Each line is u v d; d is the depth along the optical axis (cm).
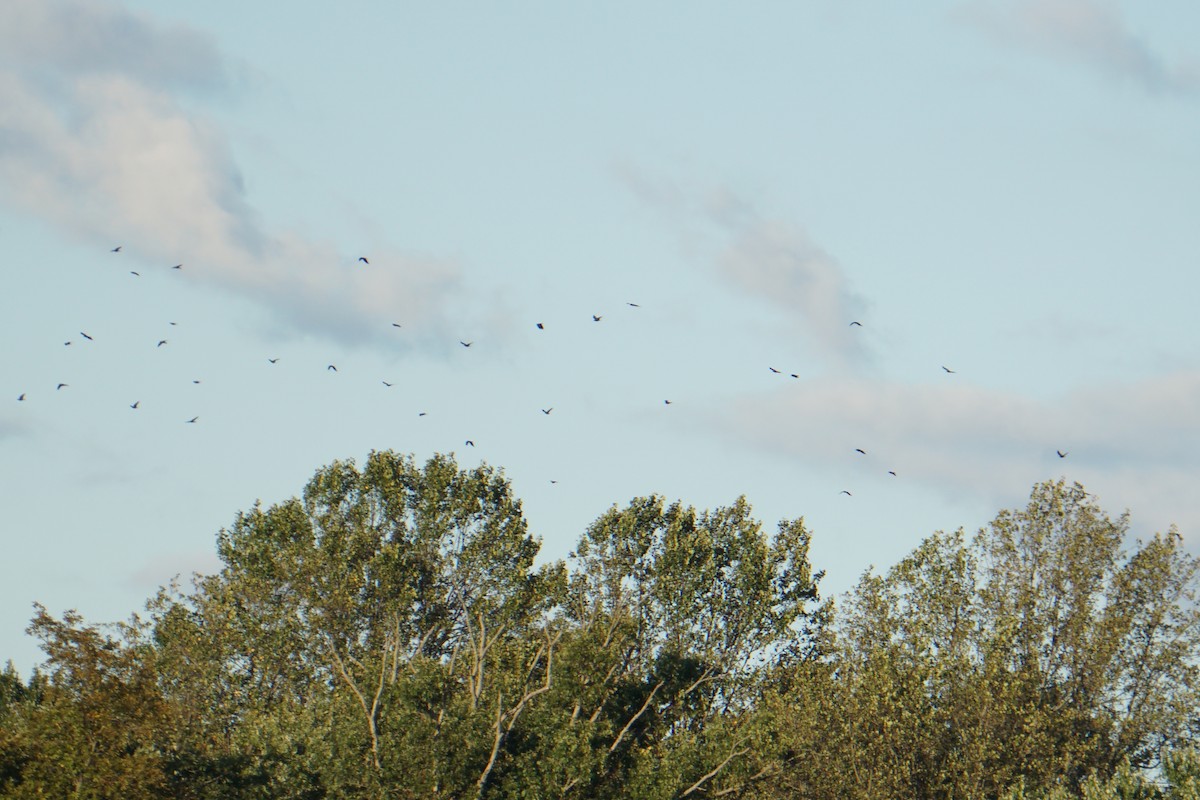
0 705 5322
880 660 5503
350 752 4944
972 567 5931
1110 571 5972
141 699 4266
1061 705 5656
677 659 5575
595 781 5022
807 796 5397
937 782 5281
